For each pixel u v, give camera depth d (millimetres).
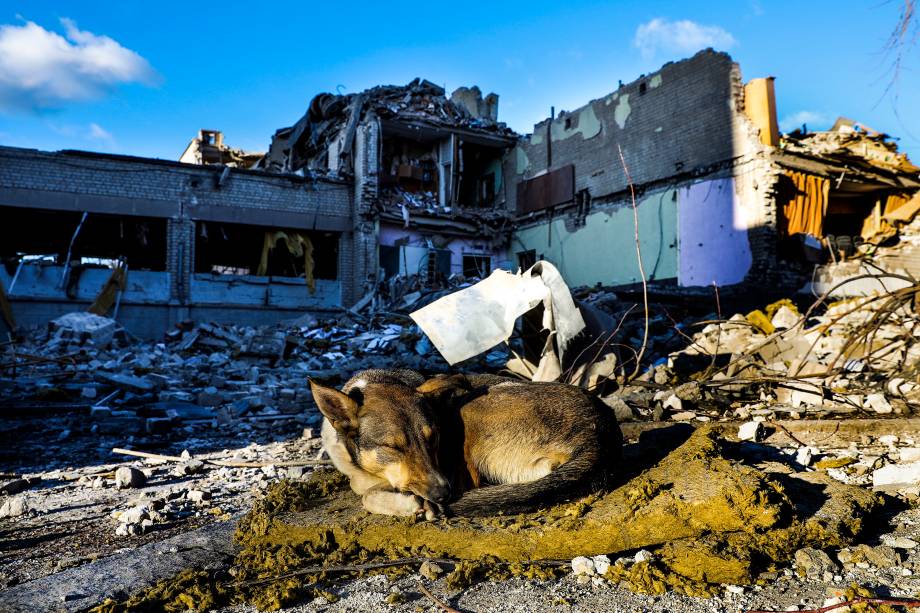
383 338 16594
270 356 15477
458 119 27047
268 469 5840
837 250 19500
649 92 21797
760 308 17203
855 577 2805
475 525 3275
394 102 25906
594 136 24031
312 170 25062
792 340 8891
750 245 18484
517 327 7750
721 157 19344
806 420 5902
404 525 3320
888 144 20094
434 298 20094
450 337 6559
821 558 2934
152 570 3277
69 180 20484
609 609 2648
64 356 14656
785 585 2779
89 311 20172
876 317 7977
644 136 21969
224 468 6148
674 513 3059
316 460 6125
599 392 7324
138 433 8414
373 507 3576
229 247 26562
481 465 3777
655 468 3877
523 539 3127
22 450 7320
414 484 3439
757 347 8125
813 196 19109
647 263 21797
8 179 19766
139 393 11305
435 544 3252
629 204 22516
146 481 5684
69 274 20250
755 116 18625
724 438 5207
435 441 3607
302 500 4059
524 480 3686
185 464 6094
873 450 5059
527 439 3691
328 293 23875
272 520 3590
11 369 13141
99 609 2820
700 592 2723
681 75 20719
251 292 22750
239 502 4824
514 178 28188
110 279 20672
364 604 2820
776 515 2961
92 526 4379
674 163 20859
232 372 13414
